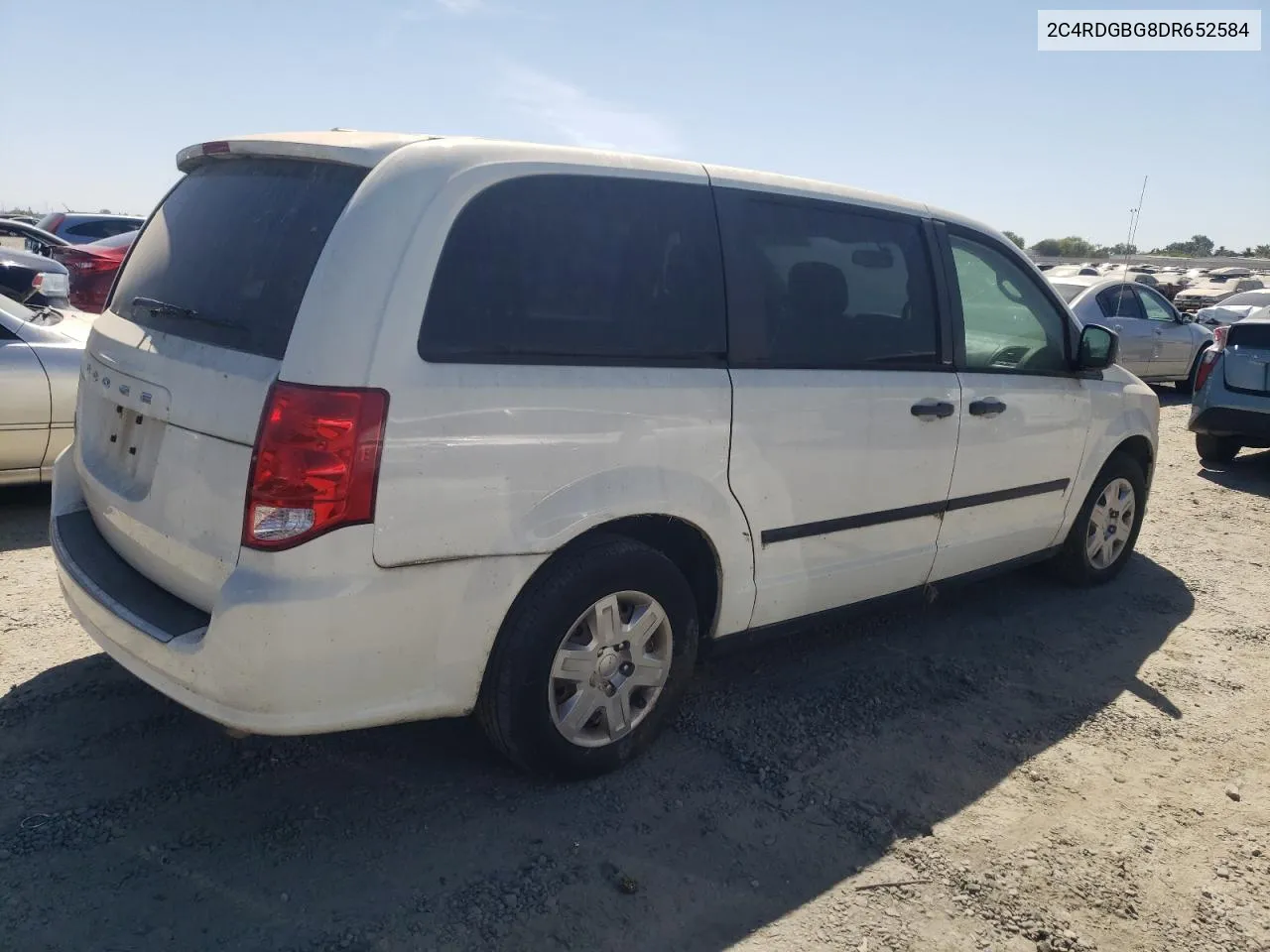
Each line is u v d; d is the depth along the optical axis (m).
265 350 2.68
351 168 2.81
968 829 3.18
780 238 3.57
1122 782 3.54
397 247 2.65
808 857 2.97
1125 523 5.58
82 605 3.04
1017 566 4.94
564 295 2.97
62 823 2.85
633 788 3.25
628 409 3.05
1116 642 4.82
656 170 3.26
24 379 5.28
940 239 4.20
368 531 2.60
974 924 2.75
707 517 3.32
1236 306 19.91
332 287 2.59
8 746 3.23
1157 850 3.15
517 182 2.91
